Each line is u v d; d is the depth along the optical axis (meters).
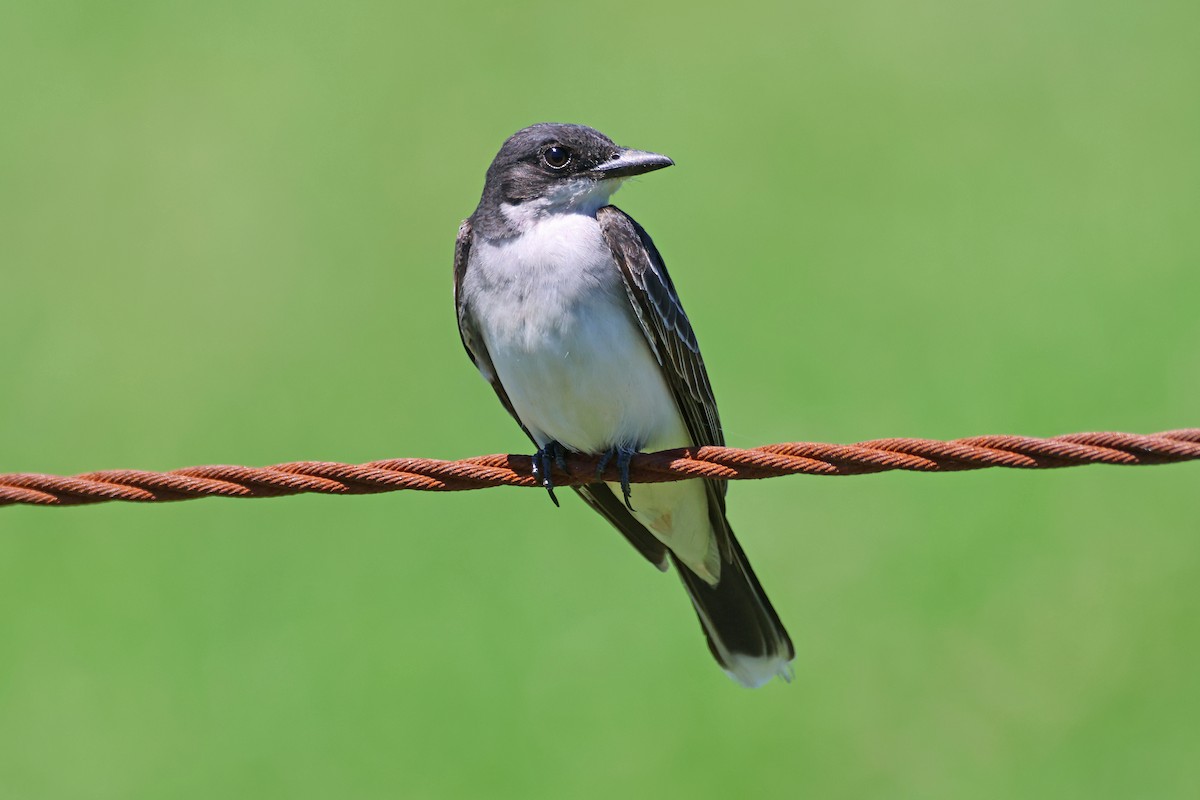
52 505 6.82
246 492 6.81
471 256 7.96
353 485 6.84
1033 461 6.12
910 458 6.31
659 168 7.97
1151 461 5.99
